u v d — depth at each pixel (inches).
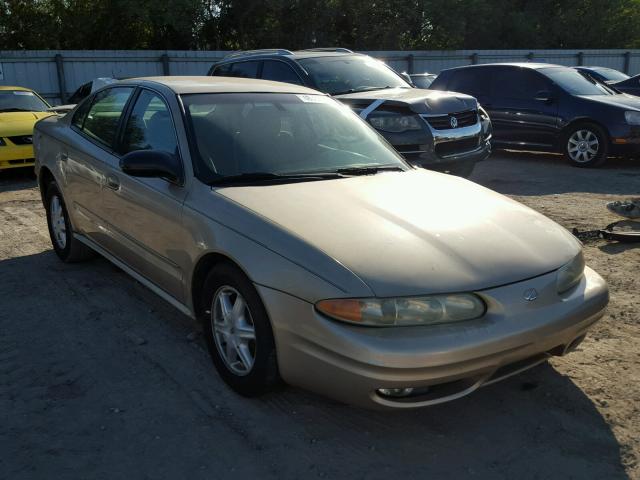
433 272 104.0
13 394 126.0
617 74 628.1
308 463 103.9
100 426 114.7
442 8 1214.9
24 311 168.6
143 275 157.9
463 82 456.1
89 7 1053.2
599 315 118.6
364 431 112.8
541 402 121.6
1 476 100.7
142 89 165.6
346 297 100.4
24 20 1014.4
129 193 151.8
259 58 341.1
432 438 110.7
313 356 104.0
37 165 211.6
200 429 113.4
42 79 816.3
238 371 122.7
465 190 141.2
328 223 115.5
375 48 1244.5
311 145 152.3
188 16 1074.7
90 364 138.6
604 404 120.3
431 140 295.1
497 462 104.0
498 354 103.0
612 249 214.4
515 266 109.7
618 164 414.6
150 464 103.9
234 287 118.5
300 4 1143.6
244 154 141.6
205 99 152.0
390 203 126.0
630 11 1428.4
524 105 422.0
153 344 148.2
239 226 118.3
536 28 1395.2
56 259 213.9
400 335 99.4
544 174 375.9
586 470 101.6
